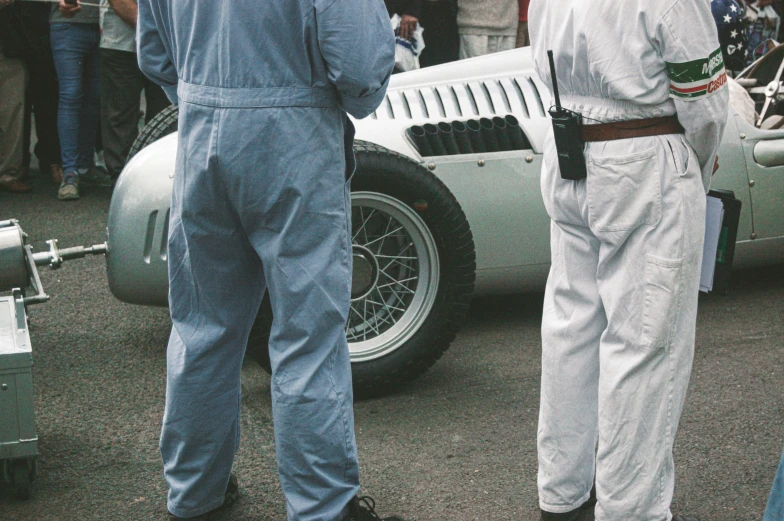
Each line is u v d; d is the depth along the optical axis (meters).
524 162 3.40
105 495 2.48
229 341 2.15
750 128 3.73
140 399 3.09
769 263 3.97
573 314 2.17
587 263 2.13
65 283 4.36
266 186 1.93
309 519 2.06
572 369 2.18
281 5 1.85
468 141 3.36
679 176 1.94
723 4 4.31
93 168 6.60
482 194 3.37
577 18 1.93
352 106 1.98
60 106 5.89
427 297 3.07
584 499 2.28
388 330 3.07
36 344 3.59
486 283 3.49
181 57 1.99
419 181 3.00
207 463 2.21
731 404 3.03
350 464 2.08
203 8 1.90
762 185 3.76
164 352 3.52
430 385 3.19
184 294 2.14
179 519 2.28
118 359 3.44
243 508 2.41
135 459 2.68
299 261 1.99
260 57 1.88
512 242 3.43
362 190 2.97
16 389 2.30
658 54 1.87
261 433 2.84
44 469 2.61
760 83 4.32
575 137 1.99
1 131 6.05
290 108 1.90
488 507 2.41
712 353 3.46
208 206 1.99
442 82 3.58
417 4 5.39
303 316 2.00
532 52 2.15
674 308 1.98
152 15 2.10
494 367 3.35
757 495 2.47
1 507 2.42
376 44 1.88
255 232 2.01
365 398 3.07
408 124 3.39
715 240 2.12
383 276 3.20
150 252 3.05
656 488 2.07
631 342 2.02
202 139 1.95
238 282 2.11
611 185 1.96
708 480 2.55
